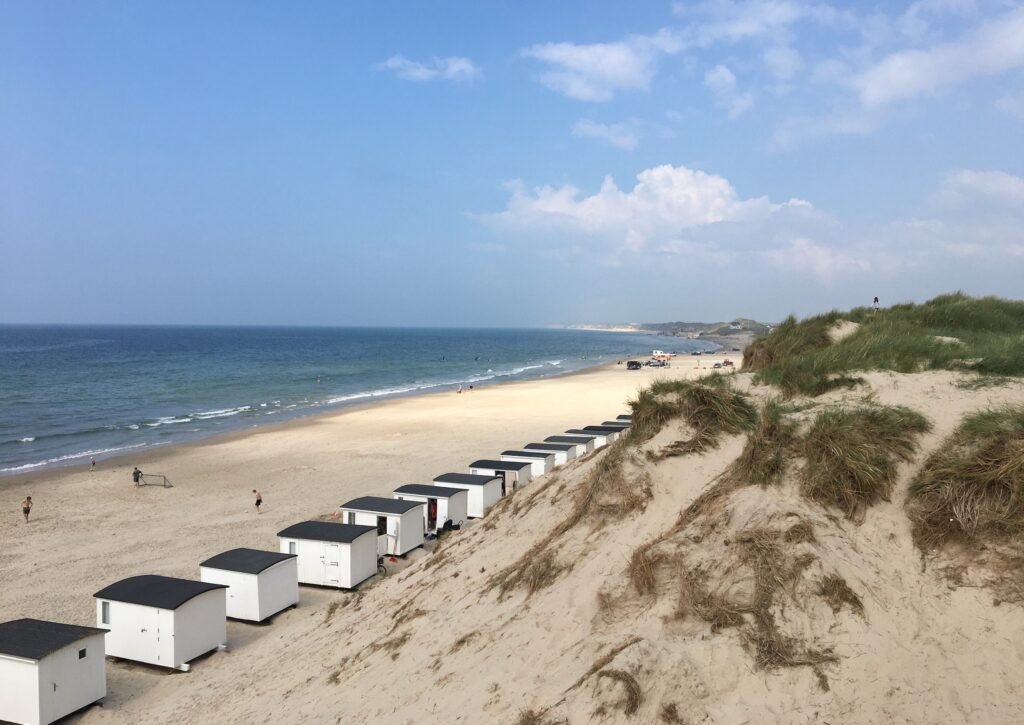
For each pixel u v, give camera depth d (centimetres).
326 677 1163
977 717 597
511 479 3067
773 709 646
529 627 923
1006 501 761
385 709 930
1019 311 2322
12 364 12838
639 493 1077
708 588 799
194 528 2895
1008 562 711
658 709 673
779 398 1223
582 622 867
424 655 1030
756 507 866
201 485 3709
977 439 865
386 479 3766
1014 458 784
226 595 1859
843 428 938
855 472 865
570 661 805
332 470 4019
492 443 4794
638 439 1184
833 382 1221
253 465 4206
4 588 2222
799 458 945
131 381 10000
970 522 759
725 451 1096
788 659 684
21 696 1342
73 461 4444
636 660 717
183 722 1245
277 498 3400
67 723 1384
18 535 2823
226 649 1688
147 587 1692
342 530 2225
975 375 1180
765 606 739
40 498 3462
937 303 2423
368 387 9625
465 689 869
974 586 708
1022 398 1010
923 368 1271
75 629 1469
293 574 1981
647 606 831
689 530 905
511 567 1180
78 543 2709
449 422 5806
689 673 690
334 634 1421
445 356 18525
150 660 1603
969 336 1825
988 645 650
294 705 1095
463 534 1684
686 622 775
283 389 9244
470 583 1245
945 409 1004
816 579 743
